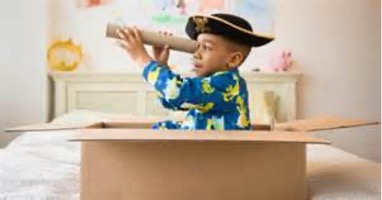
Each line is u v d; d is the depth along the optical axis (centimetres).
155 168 89
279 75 309
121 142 88
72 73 305
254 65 321
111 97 308
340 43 329
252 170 91
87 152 90
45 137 212
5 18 309
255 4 322
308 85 328
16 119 311
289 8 324
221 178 90
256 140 84
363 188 114
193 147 89
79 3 316
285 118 311
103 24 318
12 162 156
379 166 139
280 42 324
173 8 319
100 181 90
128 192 90
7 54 310
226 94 105
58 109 308
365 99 332
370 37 330
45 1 309
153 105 306
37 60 310
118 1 319
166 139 83
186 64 301
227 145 90
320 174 127
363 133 334
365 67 330
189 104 102
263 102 293
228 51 113
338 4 328
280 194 92
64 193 114
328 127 117
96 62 318
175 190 89
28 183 124
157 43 107
